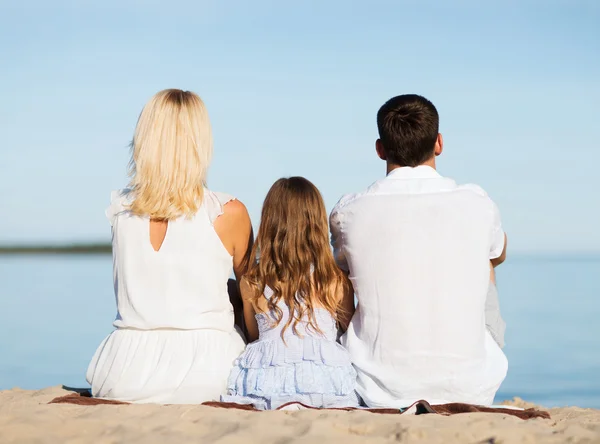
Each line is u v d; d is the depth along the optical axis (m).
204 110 3.61
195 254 3.52
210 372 3.46
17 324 13.97
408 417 2.98
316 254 3.50
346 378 3.42
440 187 3.42
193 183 3.54
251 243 3.76
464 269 3.35
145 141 3.51
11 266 39.59
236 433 2.69
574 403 7.92
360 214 3.43
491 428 2.79
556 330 13.37
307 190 3.58
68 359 10.45
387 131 3.48
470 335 3.36
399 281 3.36
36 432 2.75
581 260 53.84
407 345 3.35
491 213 3.42
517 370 9.86
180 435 2.71
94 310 16.16
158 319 3.48
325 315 3.54
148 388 3.42
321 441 2.60
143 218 3.55
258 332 3.73
